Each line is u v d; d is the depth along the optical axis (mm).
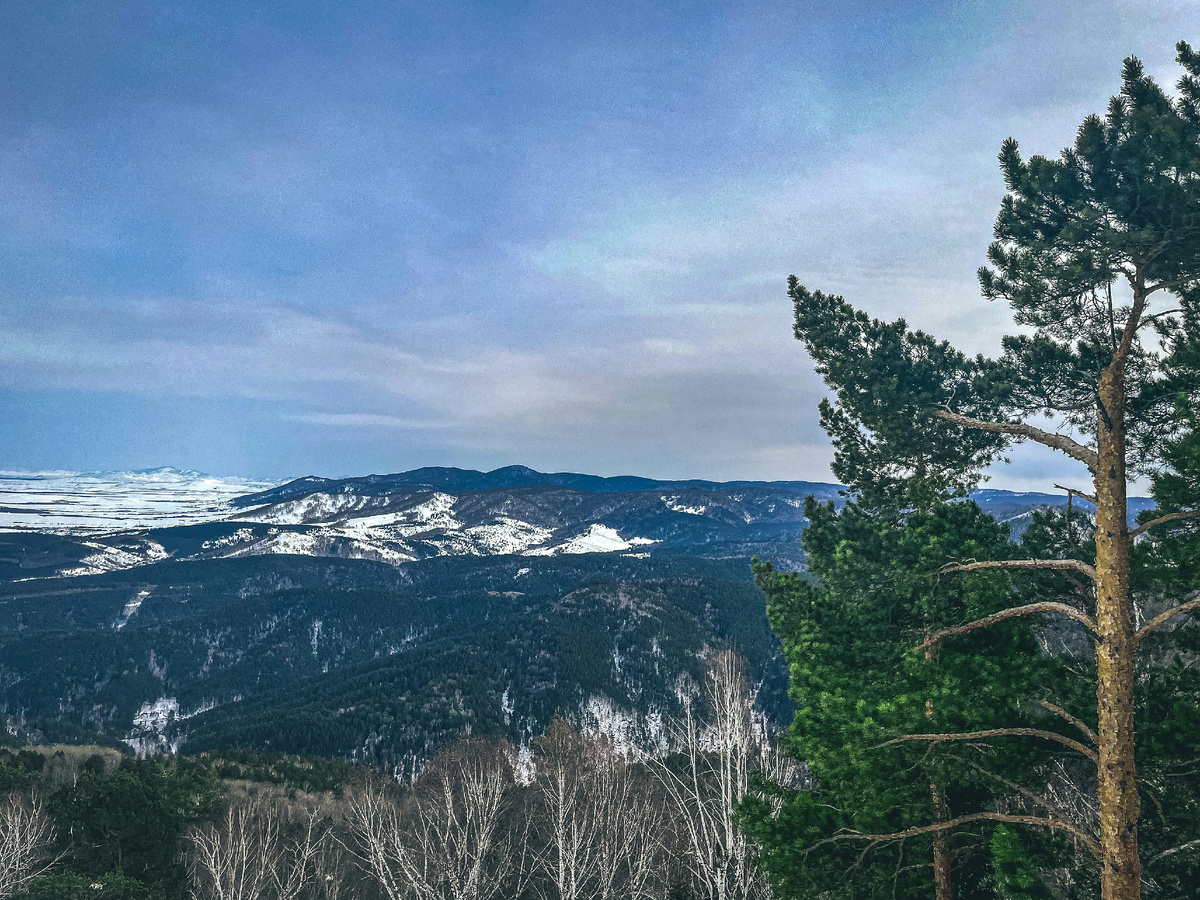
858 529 14523
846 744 11625
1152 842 11000
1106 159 9328
